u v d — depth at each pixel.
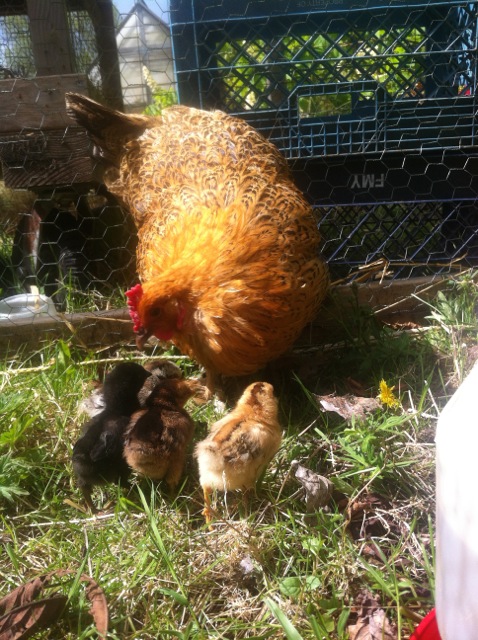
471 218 0.87
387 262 0.82
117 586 0.44
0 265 0.98
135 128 0.78
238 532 0.47
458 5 0.76
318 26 0.79
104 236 0.96
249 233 0.60
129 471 0.54
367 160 0.82
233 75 0.80
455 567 0.32
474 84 0.78
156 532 0.45
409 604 0.42
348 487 0.52
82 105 0.77
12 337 0.76
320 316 0.77
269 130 0.82
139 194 0.73
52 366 0.70
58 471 0.57
